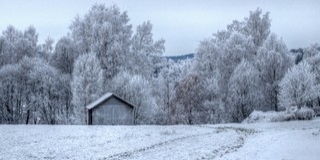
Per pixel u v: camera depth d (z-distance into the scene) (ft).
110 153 88.94
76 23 288.10
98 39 267.39
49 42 336.29
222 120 259.19
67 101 291.17
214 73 301.84
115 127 178.60
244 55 308.60
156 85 310.04
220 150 92.17
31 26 331.16
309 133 127.13
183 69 355.56
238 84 259.80
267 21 334.24
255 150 89.81
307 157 75.51
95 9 283.18
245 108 256.93
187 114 256.11
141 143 109.40
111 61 261.85
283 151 85.61
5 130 160.04
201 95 257.55
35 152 91.66
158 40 309.42
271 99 272.72
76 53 301.84
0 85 269.64
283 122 200.64
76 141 115.55
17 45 304.91
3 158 82.79
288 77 234.58
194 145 102.68
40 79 280.31
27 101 282.15
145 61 299.17
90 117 209.56
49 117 285.02
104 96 221.46
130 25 300.20
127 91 241.96
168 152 88.53
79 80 237.45
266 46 288.51
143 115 244.01
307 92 225.35
